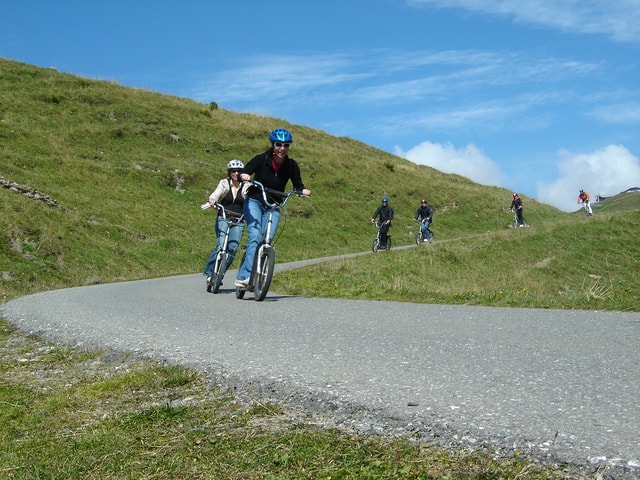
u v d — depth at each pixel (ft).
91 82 150.10
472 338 16.89
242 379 13.51
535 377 12.53
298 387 12.51
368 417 10.76
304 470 8.87
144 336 18.90
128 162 114.32
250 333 18.71
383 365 13.98
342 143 182.50
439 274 59.21
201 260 80.07
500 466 8.48
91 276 61.72
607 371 12.84
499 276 64.54
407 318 20.98
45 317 24.30
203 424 11.21
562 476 8.05
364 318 21.20
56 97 133.69
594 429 9.40
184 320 21.89
